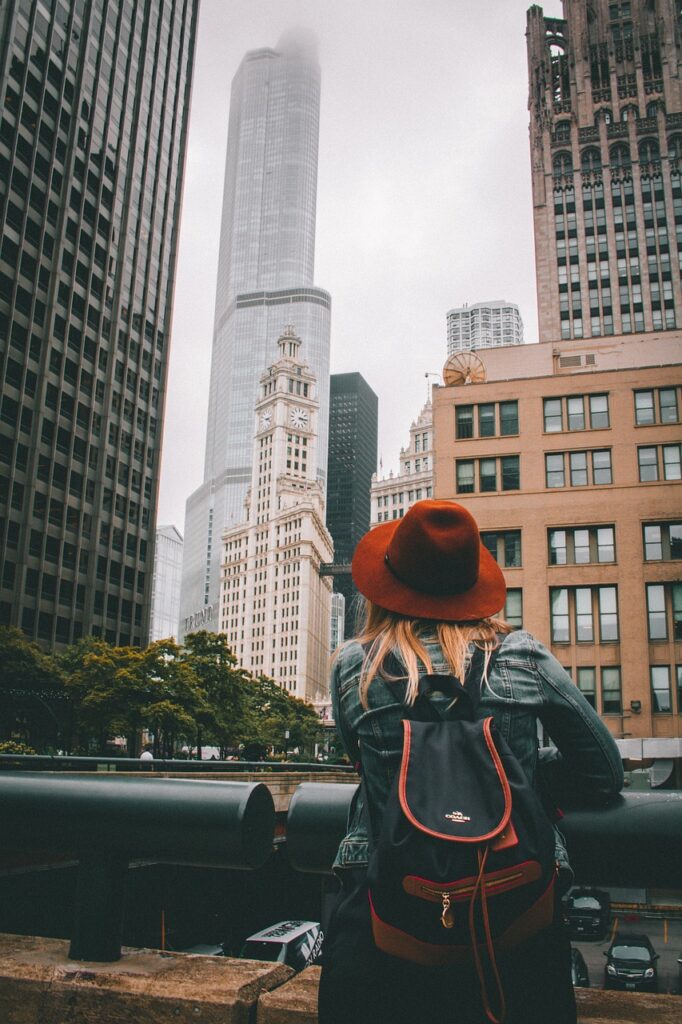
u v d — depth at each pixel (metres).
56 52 72.75
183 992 2.04
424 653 1.84
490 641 1.88
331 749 119.12
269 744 97.62
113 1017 2.08
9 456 63.75
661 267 95.69
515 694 1.79
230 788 2.11
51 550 67.50
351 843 1.80
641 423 43.62
